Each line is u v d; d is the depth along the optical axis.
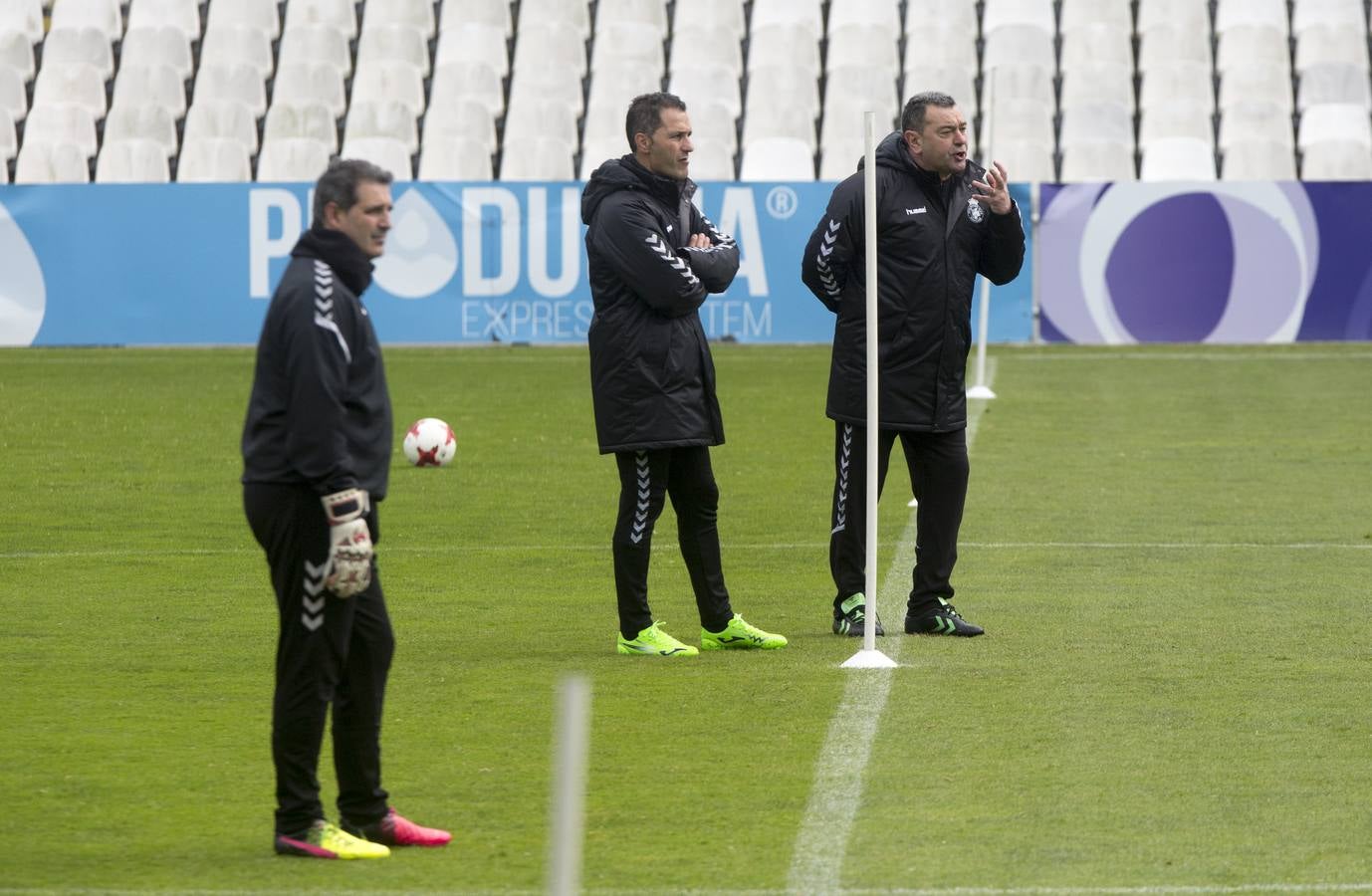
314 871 15.52
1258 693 22.03
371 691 16.08
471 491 41.91
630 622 24.80
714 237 24.80
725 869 15.48
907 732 20.25
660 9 101.38
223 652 25.11
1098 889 14.88
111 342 82.56
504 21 102.06
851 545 26.00
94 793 18.06
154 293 82.44
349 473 15.20
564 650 25.12
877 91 97.06
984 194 25.17
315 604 15.46
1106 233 82.38
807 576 31.31
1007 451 48.12
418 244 82.56
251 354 78.69
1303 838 16.25
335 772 17.58
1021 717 20.91
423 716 21.23
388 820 16.28
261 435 15.48
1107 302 82.69
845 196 25.47
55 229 82.06
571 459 47.53
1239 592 29.05
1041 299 82.81
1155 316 82.62
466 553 33.84
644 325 23.98
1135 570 31.16
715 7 101.94
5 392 64.06
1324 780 18.20
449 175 94.50
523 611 28.20
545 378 68.88
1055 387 65.12
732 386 65.88
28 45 100.94
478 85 98.31
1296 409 58.34
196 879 15.32
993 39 99.00
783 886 15.02
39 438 51.94
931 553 25.95
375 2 102.56
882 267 25.23
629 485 24.47
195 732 20.59
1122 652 24.55
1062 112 96.00
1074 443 49.88
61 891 15.01
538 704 21.80
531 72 99.06
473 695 22.30
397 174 94.00
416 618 27.64
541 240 82.50
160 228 82.19
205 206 82.19
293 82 98.31
